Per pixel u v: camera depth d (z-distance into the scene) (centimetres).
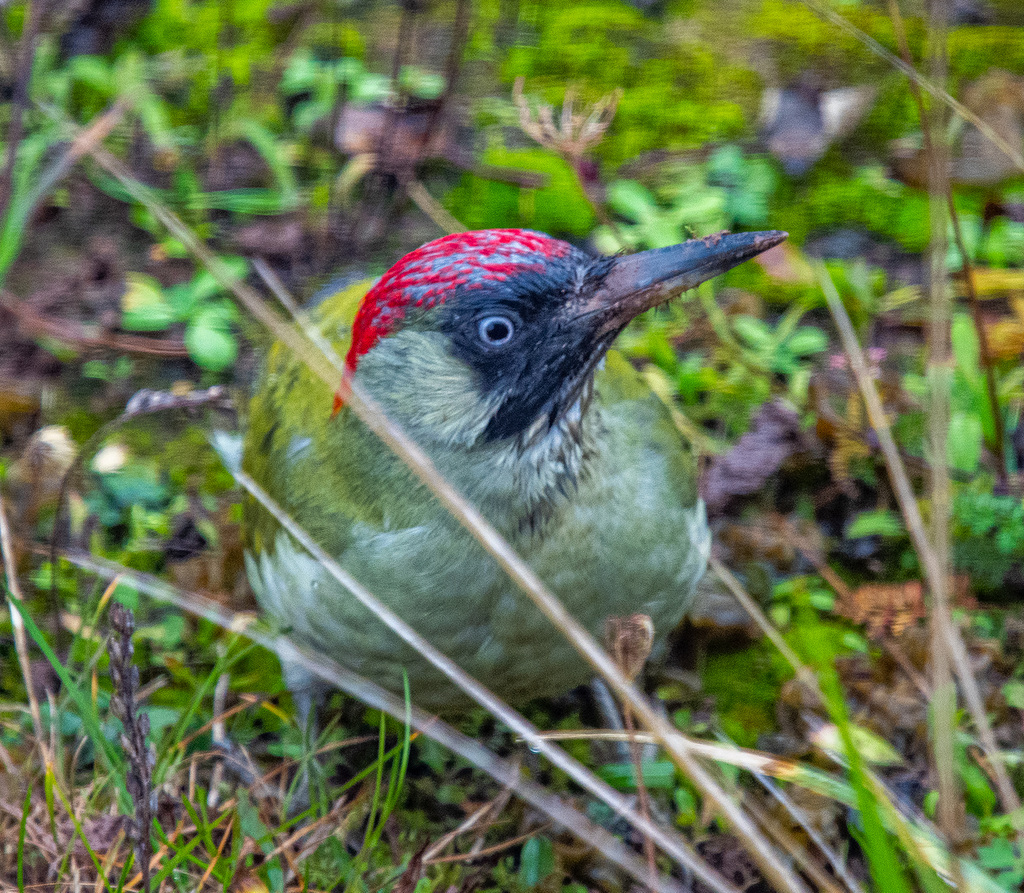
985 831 649
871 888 655
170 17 1192
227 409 900
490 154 1069
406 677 614
